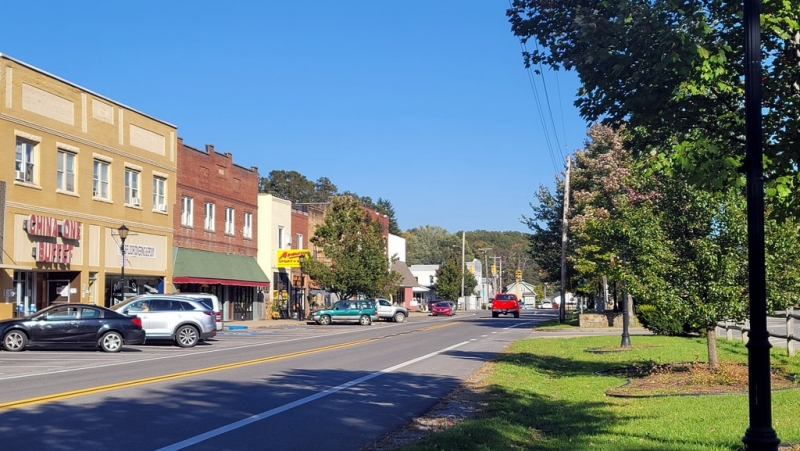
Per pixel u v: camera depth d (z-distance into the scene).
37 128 30.83
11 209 29.22
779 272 14.26
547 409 12.44
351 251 55.72
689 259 15.06
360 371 18.30
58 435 9.74
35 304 31.92
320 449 9.22
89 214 34.12
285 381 15.99
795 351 20.77
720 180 9.07
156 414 11.49
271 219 54.97
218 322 33.41
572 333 36.06
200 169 45.69
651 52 9.62
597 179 39.19
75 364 19.66
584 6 10.39
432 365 20.09
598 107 10.87
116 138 36.47
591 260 39.31
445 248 158.62
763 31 9.31
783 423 9.99
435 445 9.06
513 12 10.88
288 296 57.62
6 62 29.02
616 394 13.60
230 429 10.38
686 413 11.12
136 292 38.22
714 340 15.52
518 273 107.31
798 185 9.13
